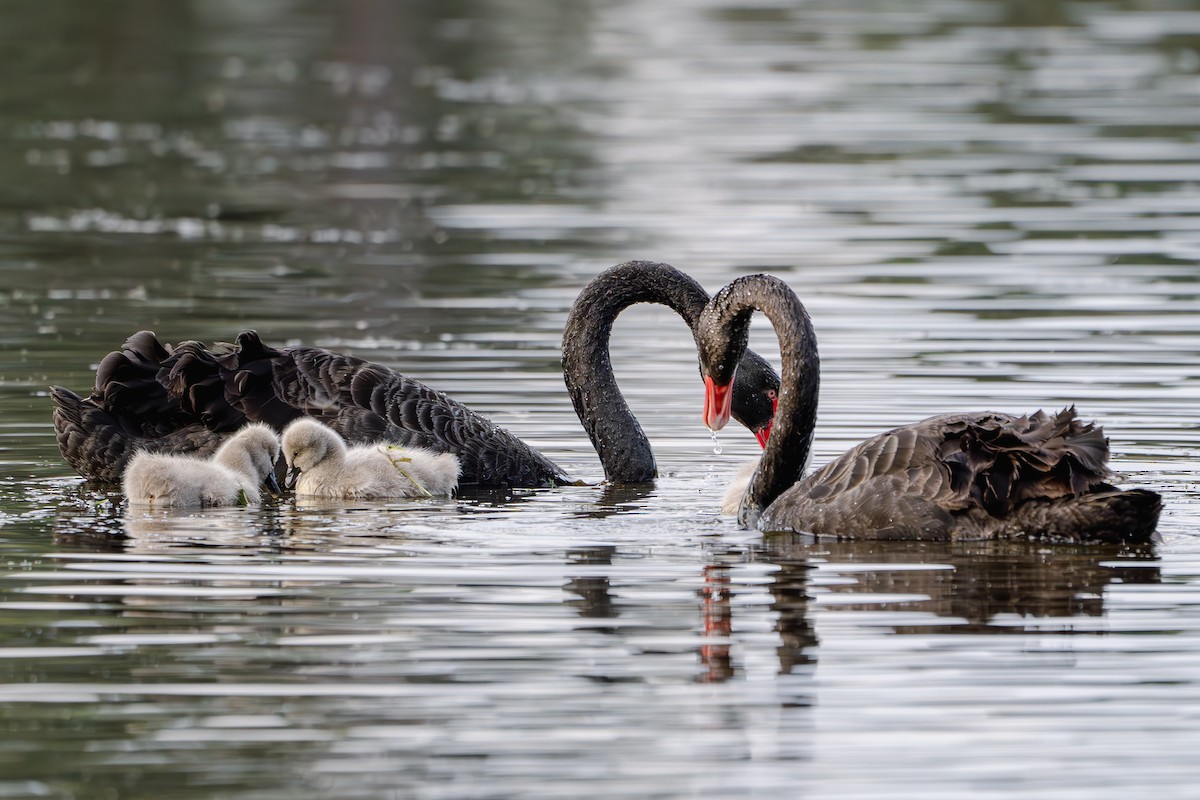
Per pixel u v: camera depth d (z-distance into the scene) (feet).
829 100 135.23
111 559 40.16
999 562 39.37
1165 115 126.62
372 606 36.45
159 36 162.20
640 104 135.85
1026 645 33.71
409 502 48.16
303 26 169.78
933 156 114.93
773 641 34.17
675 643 34.06
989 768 28.43
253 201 103.76
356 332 71.67
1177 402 57.88
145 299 78.02
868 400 58.95
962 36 161.89
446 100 138.00
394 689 31.76
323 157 117.19
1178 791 27.63
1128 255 86.17
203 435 50.55
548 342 70.13
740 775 28.25
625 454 51.62
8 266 85.40
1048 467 39.29
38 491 48.62
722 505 46.52
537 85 143.54
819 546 41.39
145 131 124.88
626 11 179.52
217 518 45.27
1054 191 103.24
